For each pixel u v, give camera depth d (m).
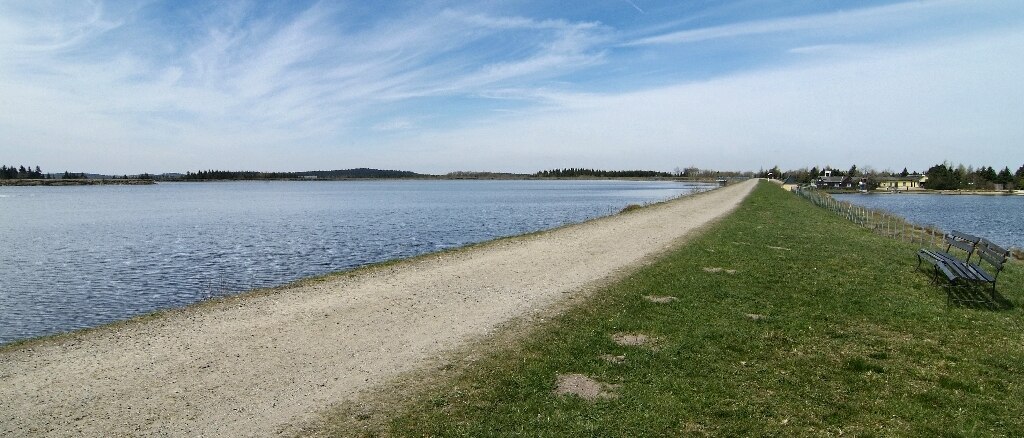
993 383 7.06
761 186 94.69
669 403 6.56
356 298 12.54
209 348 9.07
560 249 20.09
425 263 17.55
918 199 104.31
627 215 35.72
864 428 5.96
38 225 43.62
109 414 6.61
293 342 9.33
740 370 7.58
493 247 21.30
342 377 7.70
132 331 10.12
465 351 8.66
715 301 11.36
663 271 14.74
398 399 6.93
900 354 8.12
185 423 6.36
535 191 130.12
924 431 5.88
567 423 6.14
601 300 11.70
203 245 30.30
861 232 25.23
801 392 6.85
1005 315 10.15
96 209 65.31
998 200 101.00
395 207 65.19
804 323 9.69
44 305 16.66
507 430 6.05
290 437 6.00
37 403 6.96
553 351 8.48
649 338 9.05
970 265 13.03
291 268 22.70
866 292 11.99
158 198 100.06
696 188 110.94
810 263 15.70
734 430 5.97
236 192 138.50
